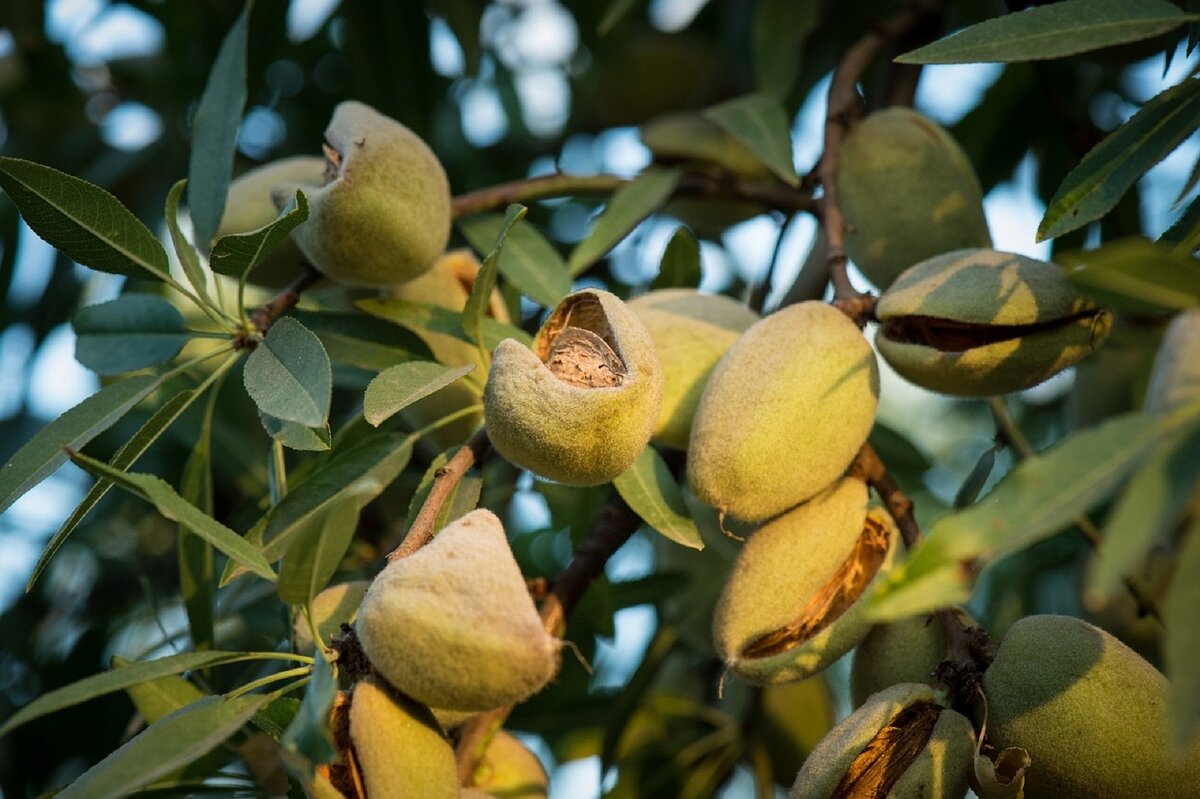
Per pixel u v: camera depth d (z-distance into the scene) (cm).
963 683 58
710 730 76
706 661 78
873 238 67
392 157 63
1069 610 77
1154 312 54
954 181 67
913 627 60
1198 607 50
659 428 62
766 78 76
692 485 60
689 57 88
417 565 55
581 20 86
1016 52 59
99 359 65
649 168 74
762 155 69
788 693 74
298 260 66
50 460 61
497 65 87
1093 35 58
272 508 62
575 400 56
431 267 65
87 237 61
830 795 57
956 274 60
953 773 57
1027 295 60
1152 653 71
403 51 80
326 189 62
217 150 66
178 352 65
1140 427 51
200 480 66
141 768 54
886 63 77
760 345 60
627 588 72
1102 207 59
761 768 75
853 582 61
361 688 55
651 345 58
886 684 60
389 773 55
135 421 79
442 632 54
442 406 67
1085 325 60
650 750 75
